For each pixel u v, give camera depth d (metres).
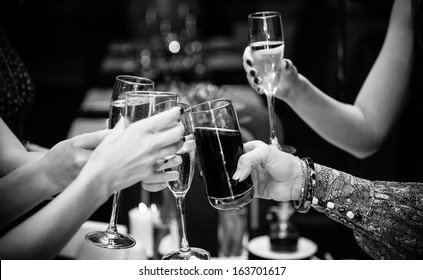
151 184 1.10
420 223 1.18
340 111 1.48
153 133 0.99
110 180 0.98
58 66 6.48
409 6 1.51
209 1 5.83
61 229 0.98
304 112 1.46
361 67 2.28
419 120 1.53
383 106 1.52
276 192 1.20
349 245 1.95
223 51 3.93
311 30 2.88
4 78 1.55
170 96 1.04
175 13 5.62
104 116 2.67
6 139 1.36
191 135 1.09
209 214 1.80
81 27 6.81
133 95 1.03
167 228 1.58
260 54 1.31
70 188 0.99
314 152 2.83
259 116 1.89
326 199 1.19
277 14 1.32
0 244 0.98
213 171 1.09
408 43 1.51
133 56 3.67
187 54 3.57
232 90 3.07
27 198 1.11
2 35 1.58
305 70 2.91
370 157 2.09
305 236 1.97
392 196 1.19
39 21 6.62
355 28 2.34
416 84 1.49
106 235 1.17
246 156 1.10
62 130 4.85
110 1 6.84
